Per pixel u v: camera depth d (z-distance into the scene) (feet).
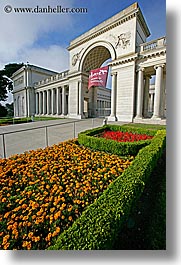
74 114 104.42
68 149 24.45
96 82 71.31
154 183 16.14
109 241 6.68
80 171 16.79
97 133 34.76
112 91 79.41
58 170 16.84
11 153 26.21
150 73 81.76
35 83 159.33
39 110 153.69
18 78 176.04
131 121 72.13
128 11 70.49
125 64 73.61
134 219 11.50
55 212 11.00
